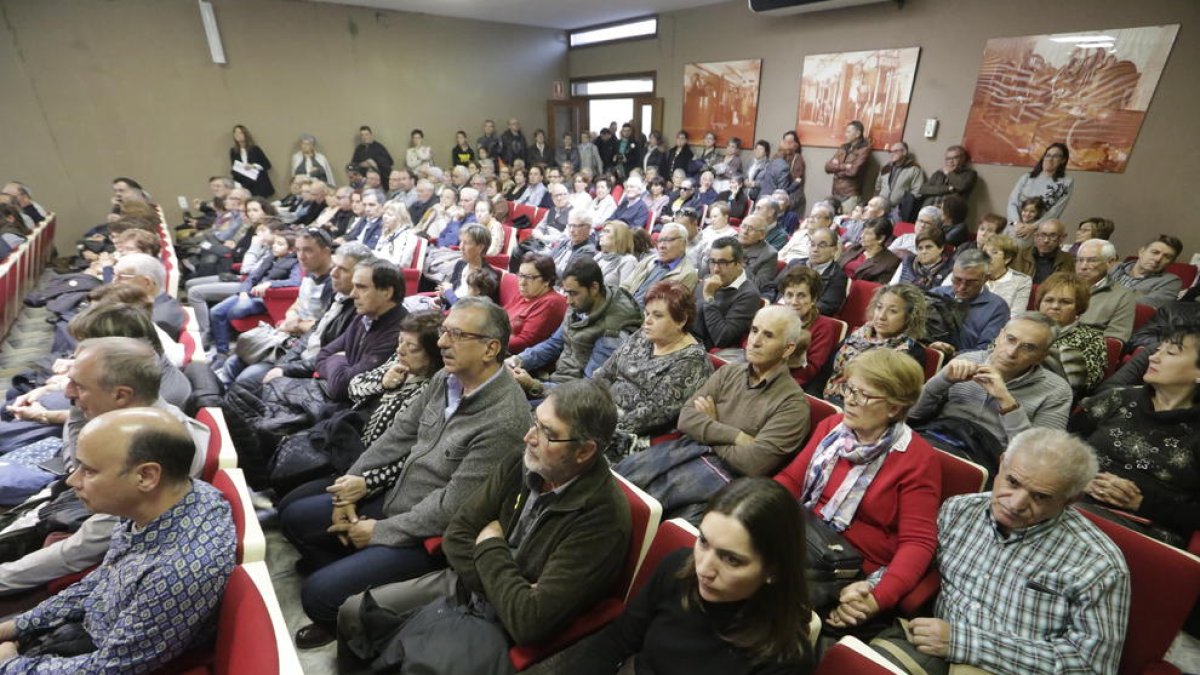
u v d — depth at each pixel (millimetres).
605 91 9297
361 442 1999
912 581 1264
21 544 1456
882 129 5918
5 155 6301
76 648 1137
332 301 3070
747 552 901
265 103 7613
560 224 6426
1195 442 1585
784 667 924
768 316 1718
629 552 1298
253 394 2383
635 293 3404
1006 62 4914
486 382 1613
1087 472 1095
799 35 6500
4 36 6082
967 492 1441
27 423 1923
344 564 1489
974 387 1866
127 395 1354
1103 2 4320
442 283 4090
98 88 6637
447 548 1385
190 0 6883
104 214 6969
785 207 5516
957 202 4258
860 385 1404
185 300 4879
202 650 1173
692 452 1758
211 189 7531
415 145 8562
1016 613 1184
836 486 1497
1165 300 3316
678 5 7469
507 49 9219
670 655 1022
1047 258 3318
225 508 1179
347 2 7660
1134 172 4363
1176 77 4070
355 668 1359
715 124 7703
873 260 3818
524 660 1146
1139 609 1147
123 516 1062
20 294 3984
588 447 1209
